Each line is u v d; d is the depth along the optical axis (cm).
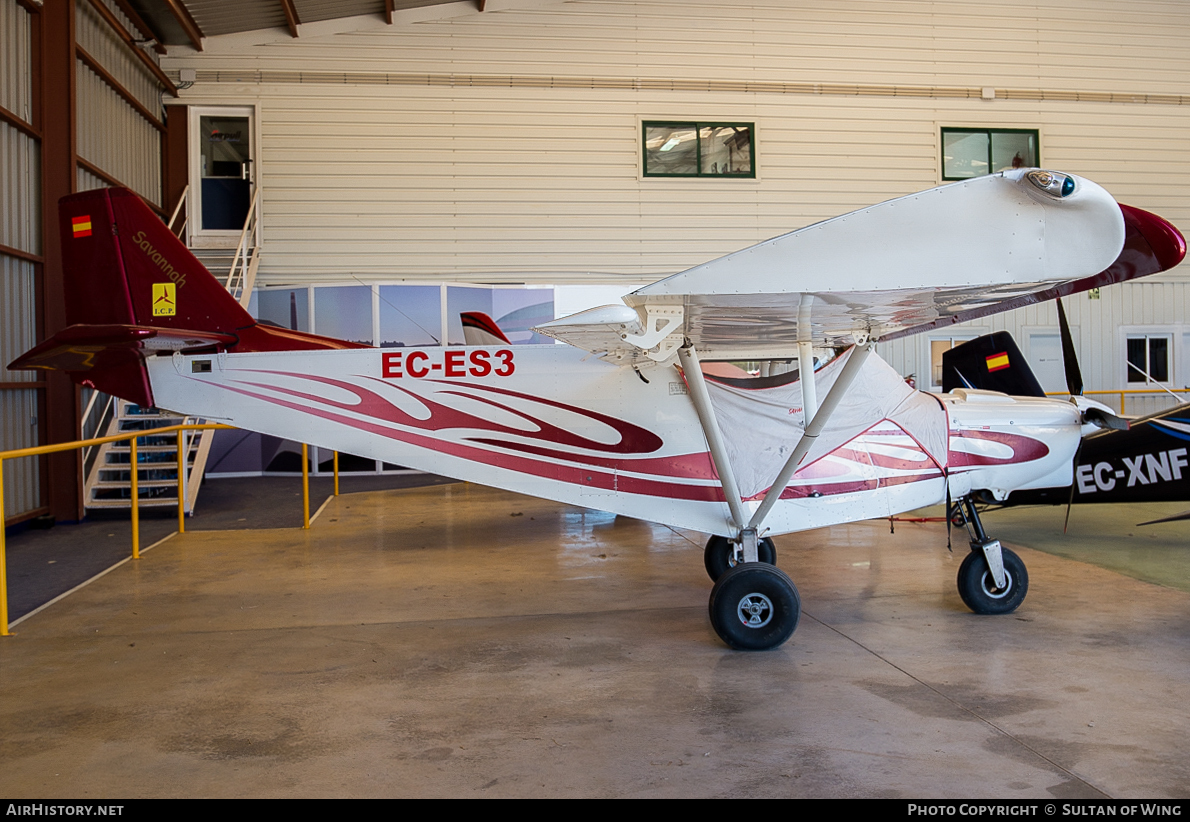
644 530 764
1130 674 351
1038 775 259
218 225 1240
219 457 1200
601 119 1289
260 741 298
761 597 393
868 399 455
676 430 459
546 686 353
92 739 303
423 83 1254
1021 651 385
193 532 767
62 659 400
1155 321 1370
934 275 297
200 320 535
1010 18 1365
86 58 904
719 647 404
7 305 765
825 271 300
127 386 500
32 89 809
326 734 304
